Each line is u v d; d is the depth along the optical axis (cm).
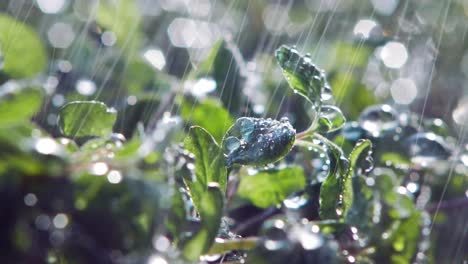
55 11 53
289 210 36
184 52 57
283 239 30
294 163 37
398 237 34
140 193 27
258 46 66
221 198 29
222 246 30
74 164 27
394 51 60
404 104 57
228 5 72
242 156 32
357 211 34
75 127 32
